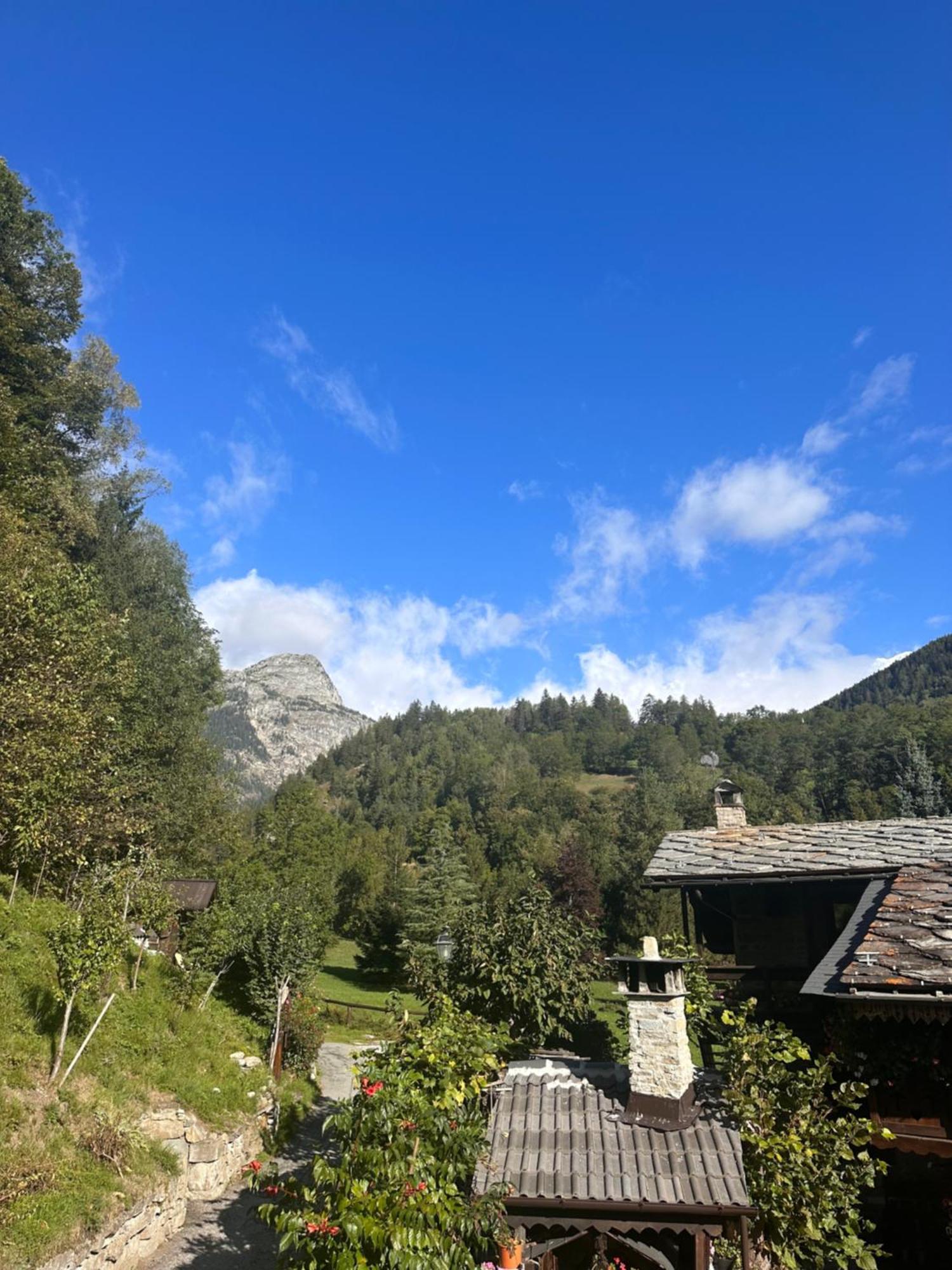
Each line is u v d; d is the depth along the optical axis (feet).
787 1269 25.40
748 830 50.03
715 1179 23.72
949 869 35.47
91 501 123.85
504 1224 23.25
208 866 121.60
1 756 54.65
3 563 67.82
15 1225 27.76
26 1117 33.35
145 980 55.93
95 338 136.98
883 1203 34.55
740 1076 28.86
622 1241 24.63
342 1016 106.42
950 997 26.84
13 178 119.55
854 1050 30.42
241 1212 42.19
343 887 230.48
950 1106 28.53
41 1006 41.83
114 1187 33.47
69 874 64.49
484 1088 29.91
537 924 41.27
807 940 45.68
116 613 108.78
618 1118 26.86
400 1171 23.11
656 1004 27.63
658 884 44.21
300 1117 58.23
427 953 47.21
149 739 108.68
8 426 99.76
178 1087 45.44
